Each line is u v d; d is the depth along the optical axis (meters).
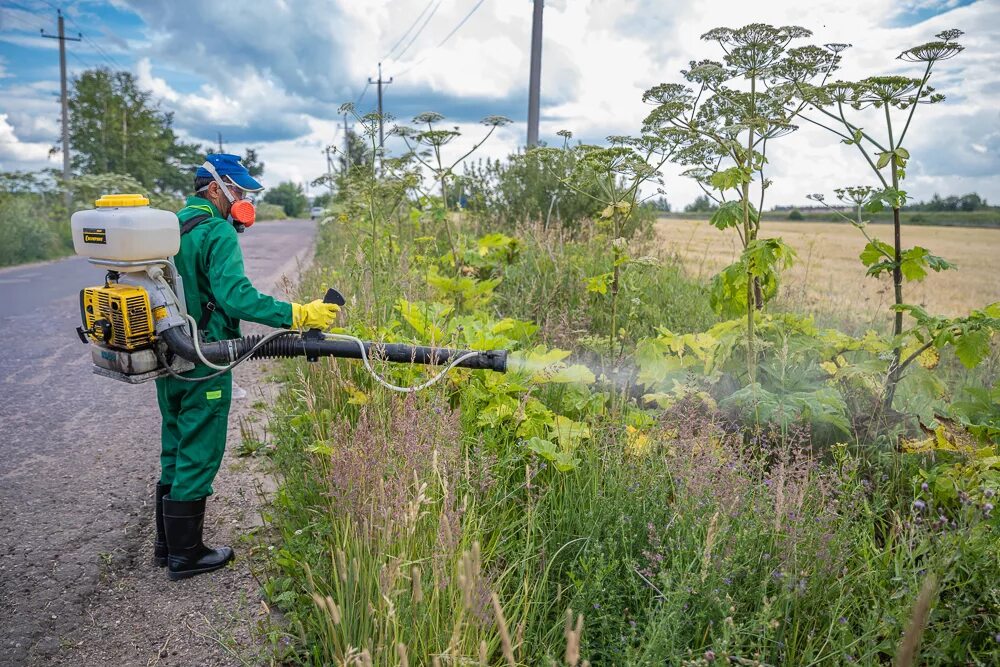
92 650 2.72
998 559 2.48
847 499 3.10
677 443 3.34
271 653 2.63
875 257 4.27
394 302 5.58
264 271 15.05
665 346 4.46
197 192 3.18
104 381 6.45
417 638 2.28
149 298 2.84
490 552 2.79
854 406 4.15
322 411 4.07
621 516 2.88
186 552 3.17
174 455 3.27
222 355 2.97
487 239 7.58
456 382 3.89
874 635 2.40
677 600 2.30
